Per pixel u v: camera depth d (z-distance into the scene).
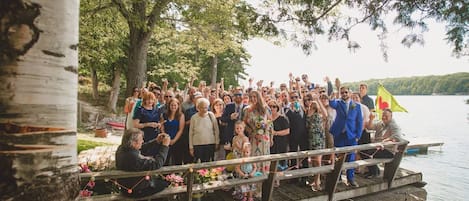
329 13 4.97
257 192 4.75
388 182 5.65
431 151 15.02
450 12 3.84
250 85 7.23
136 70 10.48
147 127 4.51
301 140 5.32
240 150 4.38
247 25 5.16
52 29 1.43
